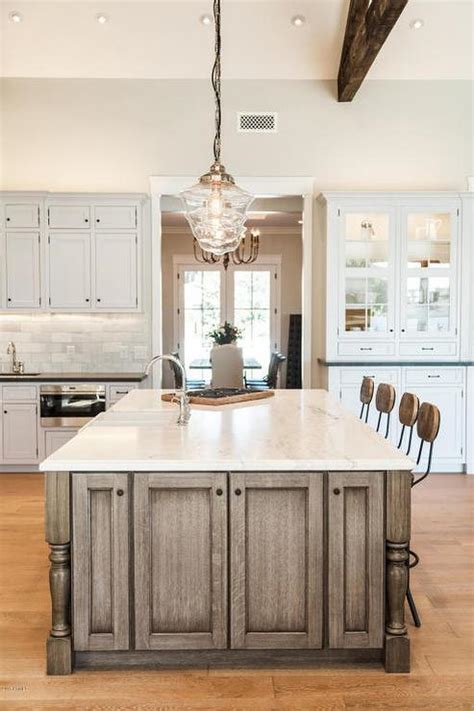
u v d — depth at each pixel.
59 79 5.93
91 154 5.98
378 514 2.44
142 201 5.77
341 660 2.53
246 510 2.43
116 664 2.52
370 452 2.51
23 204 5.64
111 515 2.43
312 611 2.46
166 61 5.81
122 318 6.05
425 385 5.66
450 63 5.82
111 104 5.95
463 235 5.65
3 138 5.96
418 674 2.48
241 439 2.75
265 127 5.98
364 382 4.36
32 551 3.84
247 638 2.46
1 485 5.33
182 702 2.30
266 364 10.34
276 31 5.55
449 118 5.99
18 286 5.68
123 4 5.33
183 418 3.12
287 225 10.12
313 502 2.43
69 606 2.47
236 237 3.78
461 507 4.71
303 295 6.11
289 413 3.46
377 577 2.45
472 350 5.79
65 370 6.07
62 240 5.68
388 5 4.21
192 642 2.46
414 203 5.63
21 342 6.05
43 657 2.62
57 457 2.43
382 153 6.01
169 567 2.45
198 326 10.33
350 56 5.33
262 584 2.45
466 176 6.03
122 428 3.02
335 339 5.68
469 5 5.34
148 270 6.00
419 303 5.70
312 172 6.02
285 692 2.36
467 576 3.45
